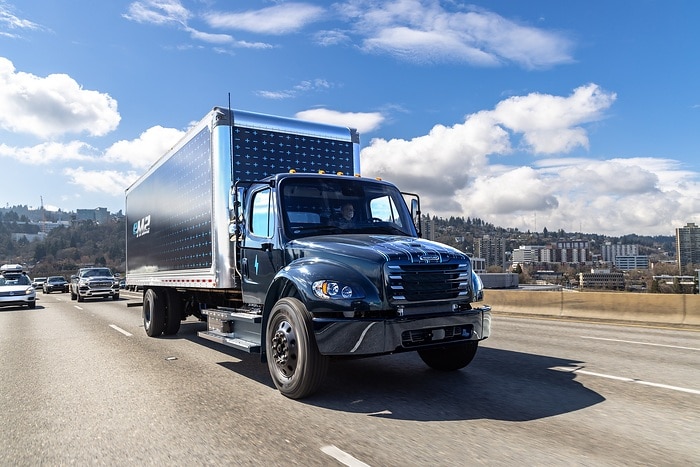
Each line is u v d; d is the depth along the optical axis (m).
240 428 4.58
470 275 5.90
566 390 5.84
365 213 7.10
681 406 5.14
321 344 5.24
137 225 13.23
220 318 7.51
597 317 15.19
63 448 4.21
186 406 5.38
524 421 4.66
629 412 4.93
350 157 9.34
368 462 3.71
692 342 9.87
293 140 8.66
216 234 7.94
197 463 3.79
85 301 29.03
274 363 5.82
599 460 3.70
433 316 5.40
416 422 4.67
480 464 3.64
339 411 5.08
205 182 8.48
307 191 6.87
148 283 12.00
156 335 11.38
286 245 6.38
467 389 5.92
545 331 11.93
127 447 4.18
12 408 5.52
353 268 5.42
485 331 5.85
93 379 6.90
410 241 6.07
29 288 23.42
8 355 9.33
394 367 7.29
